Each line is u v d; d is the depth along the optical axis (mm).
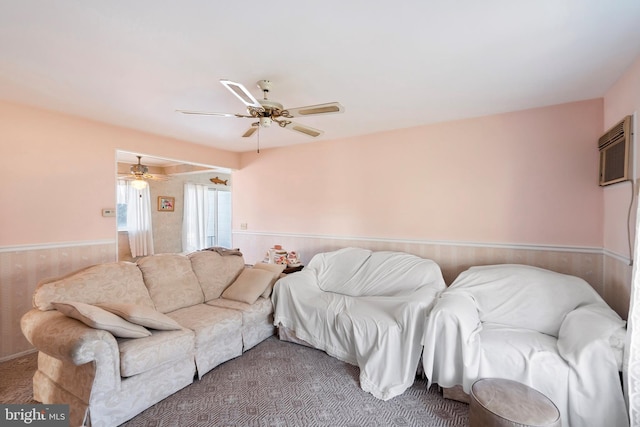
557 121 2846
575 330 1902
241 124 3445
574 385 1729
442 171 3396
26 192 2836
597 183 2709
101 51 1898
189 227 7492
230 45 1828
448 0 1428
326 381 2350
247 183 5066
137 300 2496
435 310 2168
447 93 2568
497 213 3121
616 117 2375
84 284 2252
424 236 3510
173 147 4141
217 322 2514
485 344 2012
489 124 3143
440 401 2115
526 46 1836
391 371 2258
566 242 2838
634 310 1527
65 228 3086
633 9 1483
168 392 2131
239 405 2064
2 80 2307
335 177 4156
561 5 1461
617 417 1624
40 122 2912
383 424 1896
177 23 1614
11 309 2744
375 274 3238
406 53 1917
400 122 3395
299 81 2318
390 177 3727
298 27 1645
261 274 3217
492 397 1621
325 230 4254
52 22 1604
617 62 2041
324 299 2957
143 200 6598
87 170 3248
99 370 1740
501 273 2633
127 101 2738
